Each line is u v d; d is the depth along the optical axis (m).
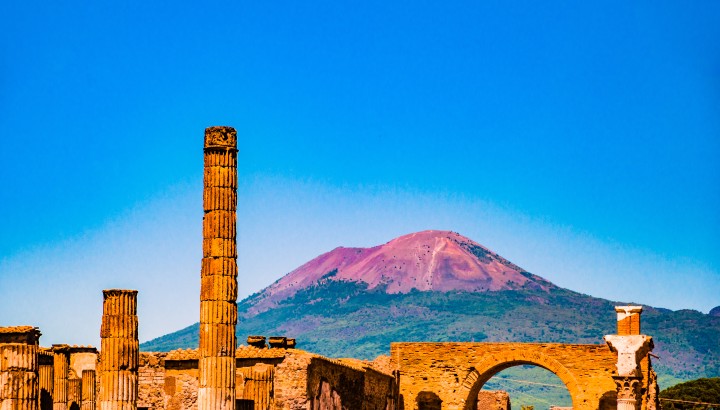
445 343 121.56
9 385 64.88
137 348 68.75
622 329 90.81
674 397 197.38
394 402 117.00
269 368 78.62
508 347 120.31
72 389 81.00
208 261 68.12
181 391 86.06
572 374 118.44
